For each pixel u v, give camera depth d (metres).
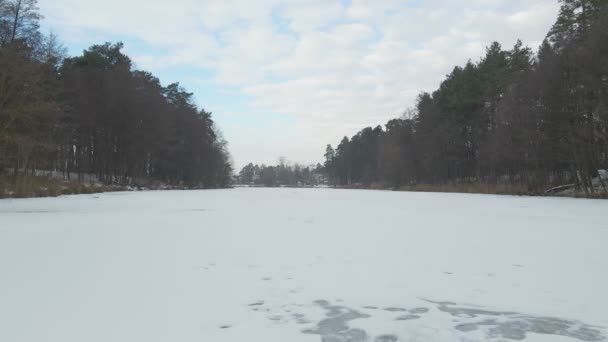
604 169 32.53
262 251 8.83
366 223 13.95
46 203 22.91
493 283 6.38
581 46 29.25
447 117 55.16
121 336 4.28
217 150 81.88
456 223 13.88
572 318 4.91
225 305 5.33
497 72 44.16
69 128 41.94
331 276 6.79
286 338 4.33
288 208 20.92
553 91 31.17
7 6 27.03
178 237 10.62
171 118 57.56
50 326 4.52
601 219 14.88
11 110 22.97
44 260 7.76
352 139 119.88
